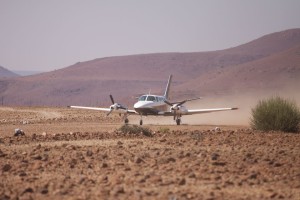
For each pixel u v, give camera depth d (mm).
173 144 74312
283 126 98750
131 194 40156
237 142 75938
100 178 46125
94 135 90375
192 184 44375
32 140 83000
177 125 144625
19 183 45125
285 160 56781
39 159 59406
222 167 52031
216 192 41156
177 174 48781
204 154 59656
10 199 38906
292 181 45781
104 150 66812
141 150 66500
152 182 44969
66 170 51750
